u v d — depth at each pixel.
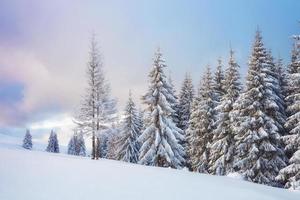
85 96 38.34
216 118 40.22
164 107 38.47
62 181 12.09
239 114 32.75
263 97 31.62
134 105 54.03
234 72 37.94
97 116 37.66
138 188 12.30
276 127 30.27
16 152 23.38
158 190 12.34
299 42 25.12
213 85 42.28
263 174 30.50
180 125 50.34
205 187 14.31
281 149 31.48
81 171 15.40
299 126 25.05
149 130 38.22
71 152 104.50
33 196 9.43
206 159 40.03
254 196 13.24
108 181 13.16
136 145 52.88
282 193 15.98
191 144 42.91
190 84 52.00
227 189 14.35
